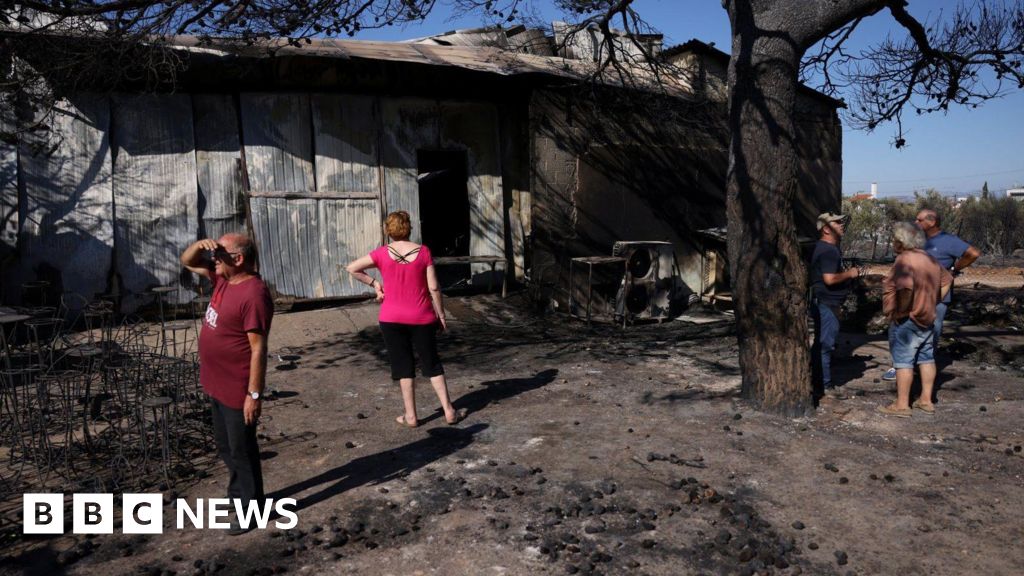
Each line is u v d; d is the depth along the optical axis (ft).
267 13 22.86
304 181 36.76
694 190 44.19
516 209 42.27
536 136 38.91
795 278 20.68
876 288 39.45
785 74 19.88
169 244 34.47
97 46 23.95
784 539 13.66
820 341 23.36
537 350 30.86
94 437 19.13
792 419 20.75
